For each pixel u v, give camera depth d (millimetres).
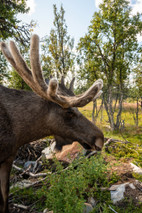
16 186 2936
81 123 2383
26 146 4594
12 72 9336
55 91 1925
